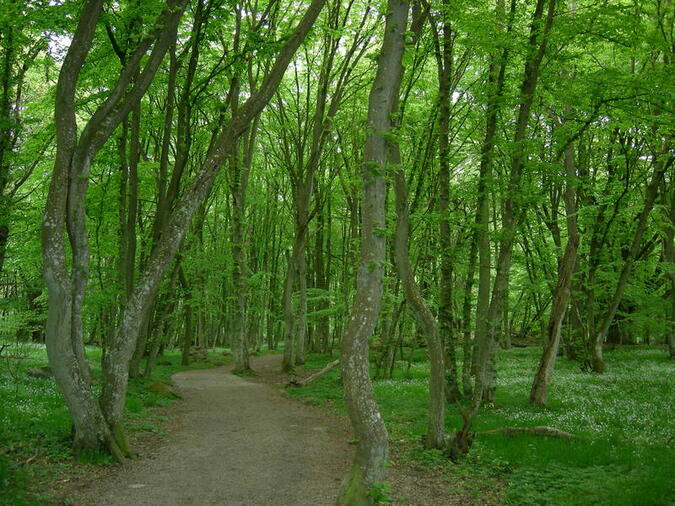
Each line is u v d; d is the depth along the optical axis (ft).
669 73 40.50
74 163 29.32
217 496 25.18
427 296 60.08
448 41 46.16
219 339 180.45
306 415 48.08
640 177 66.59
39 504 22.56
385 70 25.05
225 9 47.80
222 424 43.06
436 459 31.32
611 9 37.68
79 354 29.45
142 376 62.59
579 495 25.26
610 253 73.87
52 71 64.08
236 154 81.92
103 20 38.04
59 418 34.76
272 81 34.19
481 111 57.88
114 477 27.30
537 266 73.61
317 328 129.80
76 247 29.60
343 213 117.29
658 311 78.02
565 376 65.41
